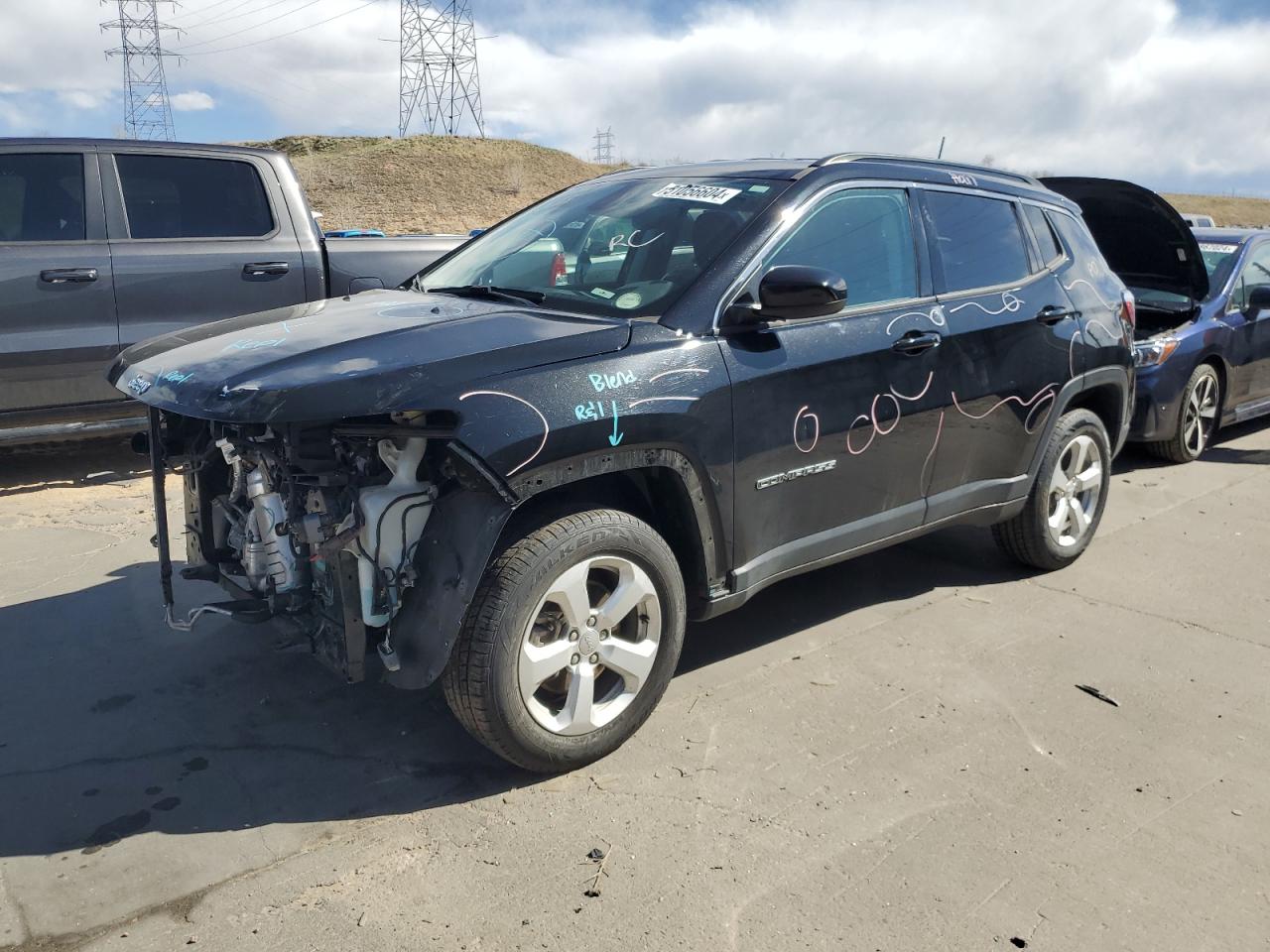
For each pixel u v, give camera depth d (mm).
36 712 3451
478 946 2363
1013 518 4629
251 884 2580
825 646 4027
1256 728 3436
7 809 2896
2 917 2443
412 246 7285
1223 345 7141
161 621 4184
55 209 6047
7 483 6266
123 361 3395
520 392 2799
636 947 2365
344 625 2795
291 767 3133
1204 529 5625
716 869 2650
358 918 2453
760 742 3283
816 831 2816
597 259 3656
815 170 3727
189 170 6496
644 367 3041
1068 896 2564
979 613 4391
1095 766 3182
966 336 4027
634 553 3057
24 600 4391
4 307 5824
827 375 3502
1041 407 4426
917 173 4105
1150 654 4004
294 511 2895
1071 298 4629
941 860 2701
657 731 3346
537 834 2793
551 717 3006
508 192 54312
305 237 6824
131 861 2666
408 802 2945
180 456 3619
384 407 2639
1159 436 6867
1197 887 2613
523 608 2820
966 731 3377
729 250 3395
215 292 6461
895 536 3994
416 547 2848
